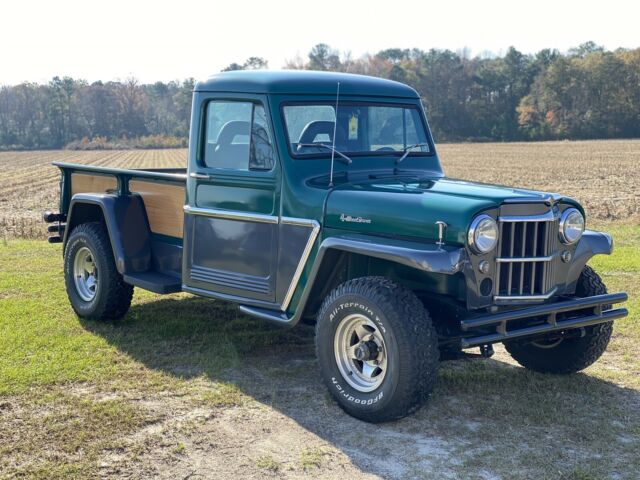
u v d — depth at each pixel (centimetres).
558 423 464
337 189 506
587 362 537
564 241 483
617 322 685
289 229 520
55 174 4469
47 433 440
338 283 520
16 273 922
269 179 533
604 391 521
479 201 451
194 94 588
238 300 562
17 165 5975
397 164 580
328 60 11769
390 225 468
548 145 8106
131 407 479
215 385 526
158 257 662
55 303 754
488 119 10981
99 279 665
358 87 575
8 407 479
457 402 499
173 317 707
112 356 585
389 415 448
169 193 633
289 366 571
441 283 471
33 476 387
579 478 392
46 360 570
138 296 794
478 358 602
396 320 436
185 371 554
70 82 12875
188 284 602
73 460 407
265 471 398
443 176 588
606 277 868
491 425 461
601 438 442
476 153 6538
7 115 12612
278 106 533
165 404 489
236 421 464
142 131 12962
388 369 442
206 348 610
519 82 11306
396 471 399
